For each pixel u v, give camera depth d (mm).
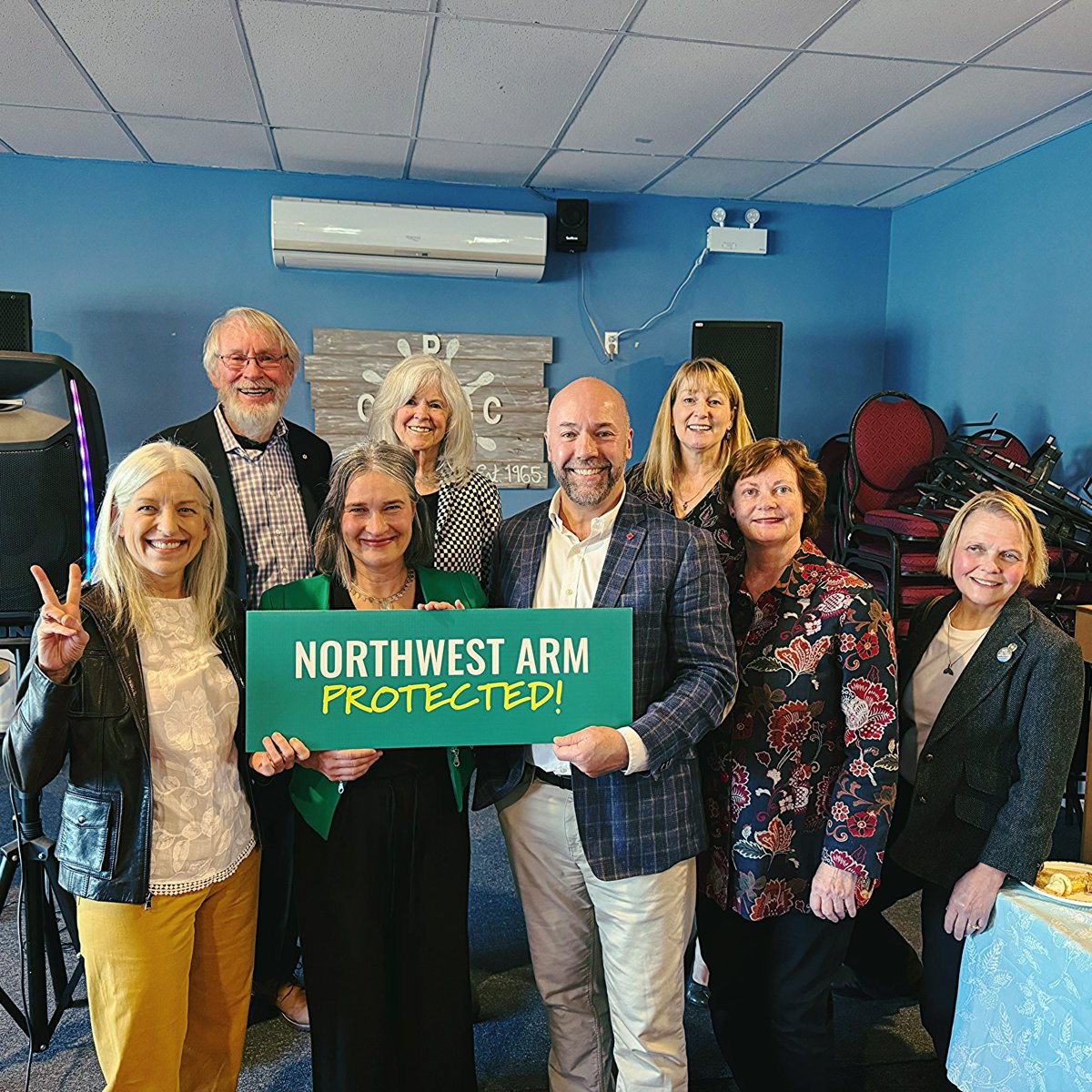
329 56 2967
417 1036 1520
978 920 1571
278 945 1987
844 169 4168
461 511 1978
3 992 1885
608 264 4621
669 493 2445
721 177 4301
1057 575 3254
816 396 4906
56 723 1276
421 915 1497
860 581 1519
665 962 1450
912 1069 1899
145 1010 1361
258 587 2084
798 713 1490
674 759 1460
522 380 4574
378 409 2047
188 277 4254
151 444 1426
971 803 1606
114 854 1321
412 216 4207
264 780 1698
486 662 1396
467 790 1618
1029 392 3912
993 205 4109
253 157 4047
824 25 2754
